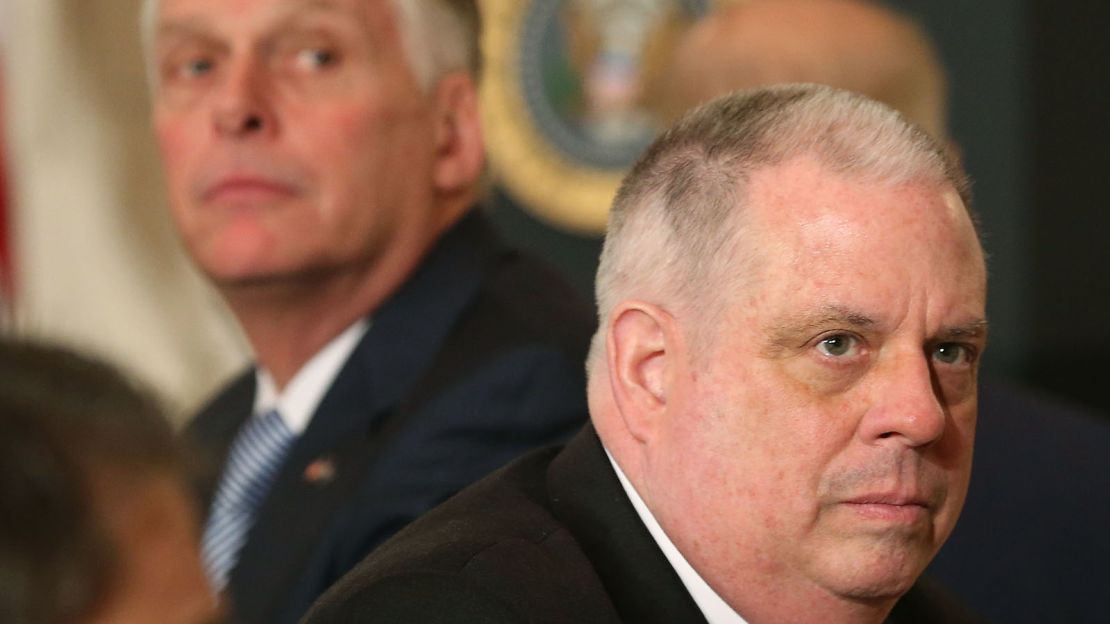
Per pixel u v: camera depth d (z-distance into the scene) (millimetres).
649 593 4707
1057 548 6938
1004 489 7027
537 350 6445
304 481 6445
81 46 12328
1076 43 14156
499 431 6234
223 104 6582
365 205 6707
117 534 2627
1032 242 14297
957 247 4629
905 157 4637
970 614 5754
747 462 4617
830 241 4551
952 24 14164
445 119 7004
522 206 13781
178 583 2725
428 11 6875
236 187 6602
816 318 4527
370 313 6832
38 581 2516
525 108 13711
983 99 14227
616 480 4891
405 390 6547
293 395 6898
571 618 4445
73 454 2604
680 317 4715
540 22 13680
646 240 4809
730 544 4684
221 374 12117
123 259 12188
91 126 12305
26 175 12273
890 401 4527
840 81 7578
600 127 13750
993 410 7195
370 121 6695
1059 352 14273
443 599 4414
